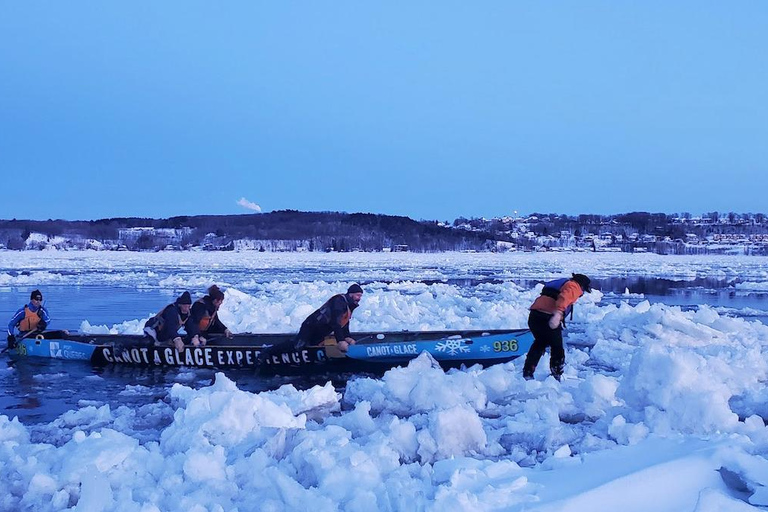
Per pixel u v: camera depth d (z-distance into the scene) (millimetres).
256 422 5883
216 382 7465
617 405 6875
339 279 34594
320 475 4438
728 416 5734
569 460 4613
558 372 8406
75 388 8922
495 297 22141
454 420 5539
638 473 3943
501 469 4484
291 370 10086
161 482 4547
